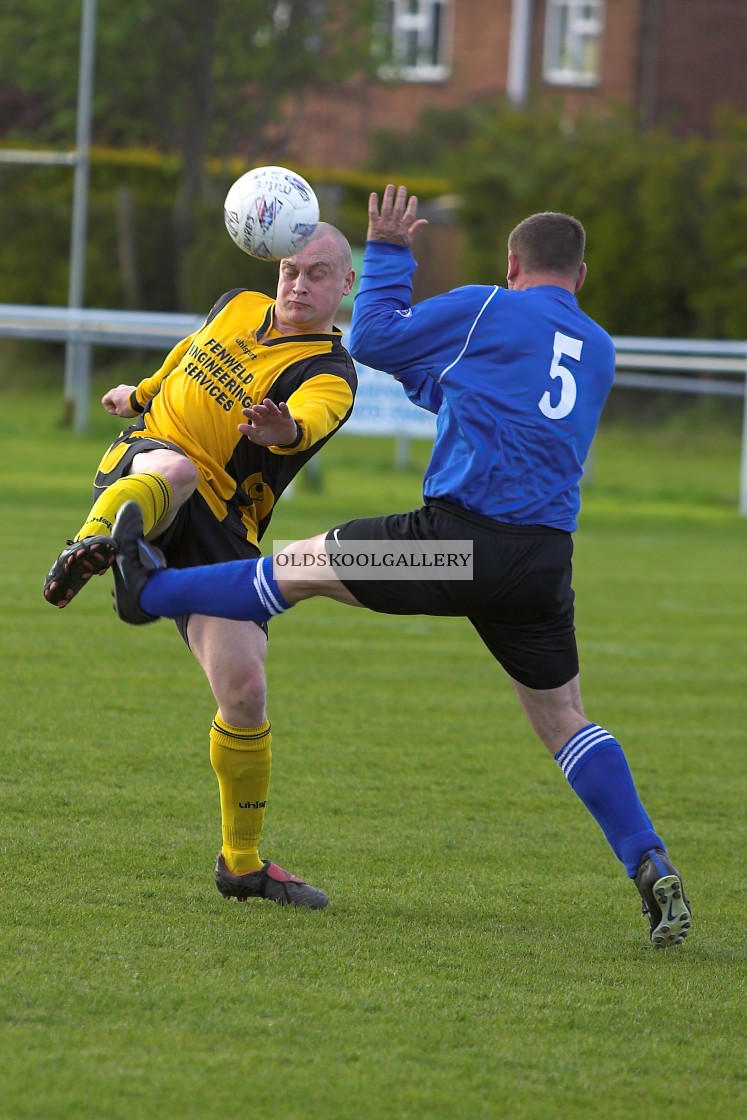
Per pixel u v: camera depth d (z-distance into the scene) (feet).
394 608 52.16
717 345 218.59
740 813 74.54
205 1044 41.45
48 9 314.55
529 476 51.34
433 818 70.18
